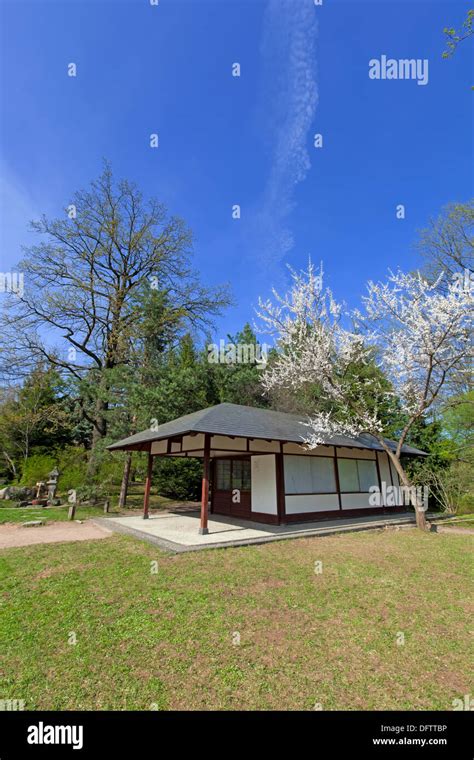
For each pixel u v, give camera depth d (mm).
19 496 15273
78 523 10656
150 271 18969
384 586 5145
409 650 3369
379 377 12945
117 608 4242
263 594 4746
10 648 3312
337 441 11133
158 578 5336
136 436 11828
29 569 5762
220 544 7379
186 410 16266
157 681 2846
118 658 3170
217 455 12906
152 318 16078
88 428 22172
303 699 2664
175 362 17844
